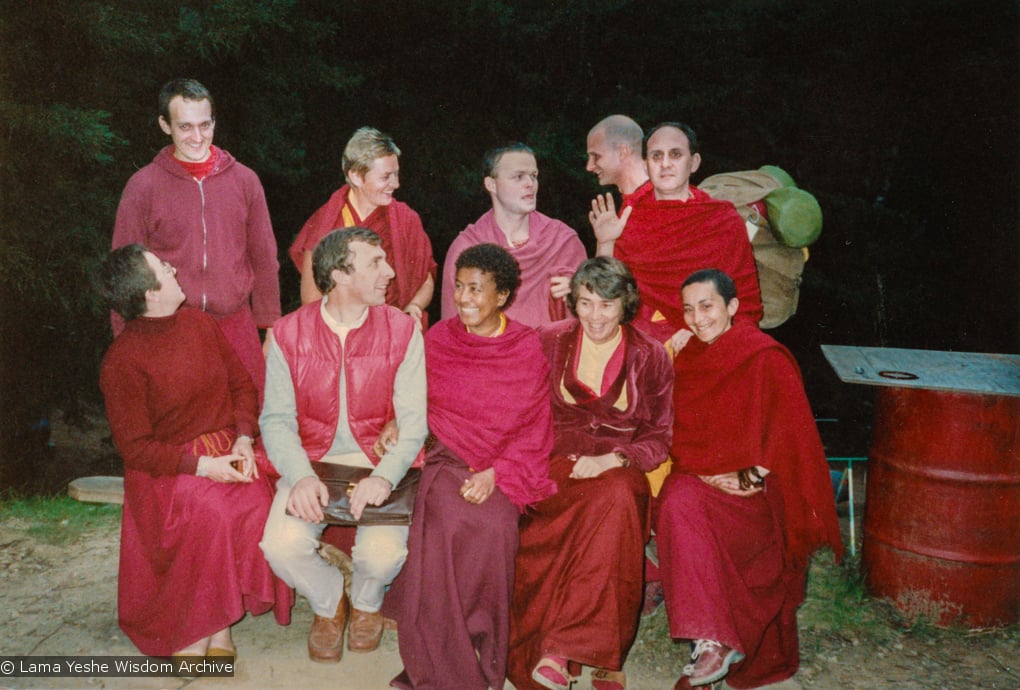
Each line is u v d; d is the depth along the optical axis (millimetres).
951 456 3615
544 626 3117
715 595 3051
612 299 3244
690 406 3406
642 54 10727
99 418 8195
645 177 4219
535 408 3320
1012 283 11789
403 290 4027
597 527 3080
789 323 11656
